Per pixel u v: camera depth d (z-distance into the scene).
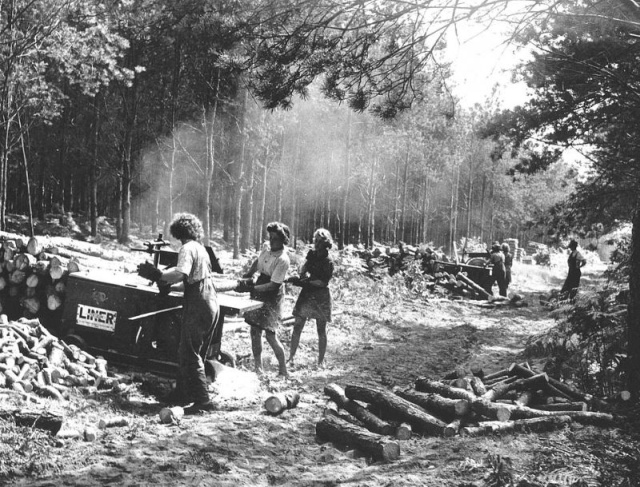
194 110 31.19
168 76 31.11
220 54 4.98
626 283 8.73
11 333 6.28
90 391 6.04
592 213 8.54
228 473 4.40
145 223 40.22
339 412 5.99
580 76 6.81
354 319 13.46
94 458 4.38
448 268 22.97
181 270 5.91
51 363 6.23
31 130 31.64
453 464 4.64
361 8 4.81
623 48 6.13
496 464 4.34
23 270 7.66
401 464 4.74
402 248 23.23
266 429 5.55
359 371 8.71
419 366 9.44
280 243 7.82
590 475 4.33
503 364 9.72
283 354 7.85
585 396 6.54
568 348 8.09
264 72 5.11
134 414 5.66
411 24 5.00
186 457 4.59
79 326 7.21
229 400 6.51
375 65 5.21
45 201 37.81
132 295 7.06
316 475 4.49
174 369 6.95
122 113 31.86
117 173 29.84
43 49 20.23
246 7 4.77
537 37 5.95
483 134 8.46
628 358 7.04
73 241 10.24
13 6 18.75
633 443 5.30
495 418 5.71
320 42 5.05
